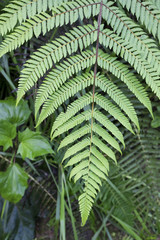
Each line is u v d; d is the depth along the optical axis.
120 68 1.18
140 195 1.54
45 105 1.17
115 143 1.17
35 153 1.32
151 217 1.55
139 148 1.46
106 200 1.49
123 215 1.50
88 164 1.16
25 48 1.34
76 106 1.18
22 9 1.16
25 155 1.31
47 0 1.18
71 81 1.18
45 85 1.16
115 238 1.61
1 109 1.32
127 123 1.17
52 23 1.17
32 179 1.48
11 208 1.54
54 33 1.29
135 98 1.38
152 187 1.49
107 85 1.18
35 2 1.17
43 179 1.50
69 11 1.18
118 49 1.17
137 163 1.47
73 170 1.16
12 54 1.33
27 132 1.33
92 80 1.19
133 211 1.56
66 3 1.18
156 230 1.57
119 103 1.17
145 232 1.58
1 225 1.54
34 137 1.33
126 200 1.46
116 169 1.45
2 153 1.41
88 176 1.16
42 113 1.17
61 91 1.17
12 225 1.54
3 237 1.53
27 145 1.32
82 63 1.18
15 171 1.36
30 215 1.56
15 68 1.38
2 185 1.34
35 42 1.34
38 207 1.56
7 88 1.44
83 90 1.34
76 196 1.45
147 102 1.17
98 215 1.62
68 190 1.46
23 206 1.54
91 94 1.19
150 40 1.16
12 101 1.34
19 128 1.45
